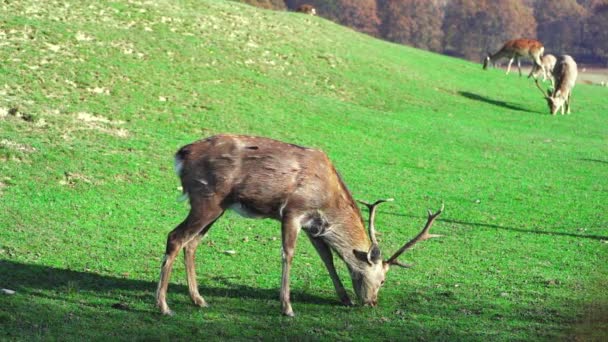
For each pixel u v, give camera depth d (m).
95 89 24.72
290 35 37.62
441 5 148.12
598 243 15.80
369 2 124.75
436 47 127.31
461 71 42.81
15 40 26.30
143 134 21.97
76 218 14.66
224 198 9.80
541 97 40.47
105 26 30.20
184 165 9.86
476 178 22.56
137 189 17.39
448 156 25.41
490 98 37.88
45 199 15.60
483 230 16.58
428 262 13.62
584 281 12.52
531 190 21.42
